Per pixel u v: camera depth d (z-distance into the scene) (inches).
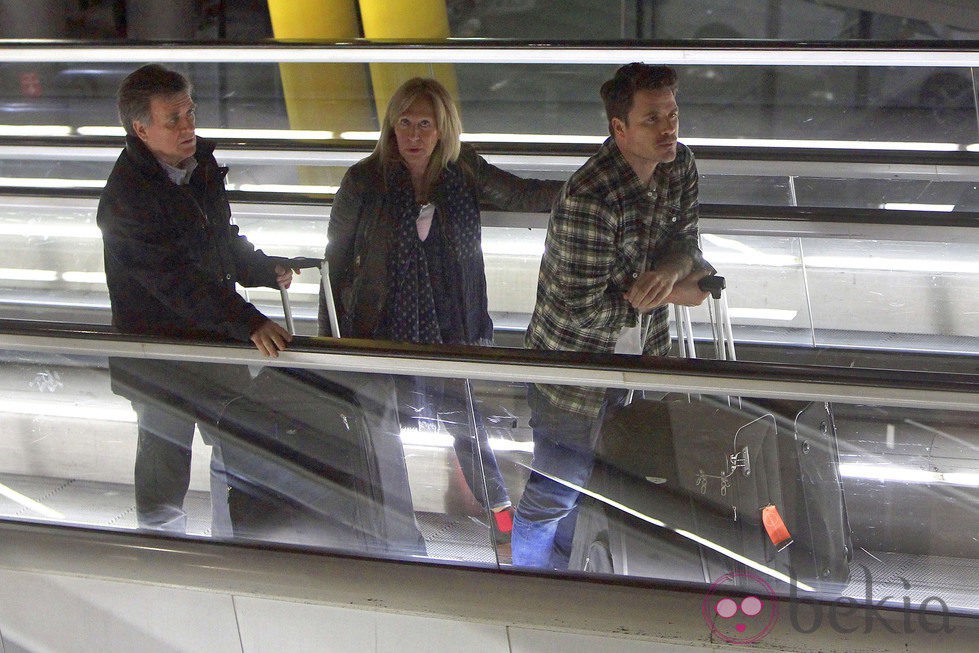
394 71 373.4
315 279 249.6
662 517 191.8
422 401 196.7
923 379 175.9
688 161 197.2
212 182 210.1
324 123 366.3
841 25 472.4
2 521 217.5
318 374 199.9
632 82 182.2
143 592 204.7
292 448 204.7
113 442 214.1
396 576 195.2
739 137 333.7
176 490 213.2
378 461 201.6
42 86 404.8
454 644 191.9
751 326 249.1
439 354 190.4
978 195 281.3
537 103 354.6
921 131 319.0
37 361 215.0
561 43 275.0
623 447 190.9
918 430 182.1
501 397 193.2
